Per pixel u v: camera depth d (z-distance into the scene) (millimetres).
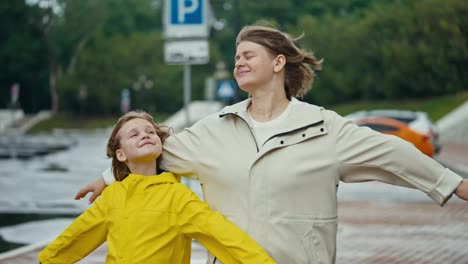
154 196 3533
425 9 44094
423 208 12133
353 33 51625
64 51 66438
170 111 63219
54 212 11180
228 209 3424
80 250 3707
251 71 3510
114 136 3693
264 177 3342
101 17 63500
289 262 3316
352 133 3348
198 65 63688
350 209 12000
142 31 78812
